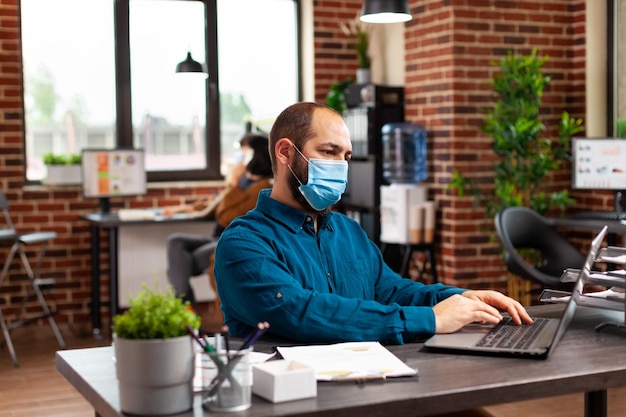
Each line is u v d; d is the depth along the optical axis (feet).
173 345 5.34
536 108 18.81
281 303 7.16
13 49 20.99
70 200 21.83
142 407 5.37
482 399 5.87
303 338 7.18
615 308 7.57
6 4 20.85
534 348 6.71
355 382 6.00
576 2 20.71
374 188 21.29
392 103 21.45
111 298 20.71
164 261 22.30
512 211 17.08
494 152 19.61
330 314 7.18
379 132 21.29
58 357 7.06
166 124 23.32
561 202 19.26
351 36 23.86
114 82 22.71
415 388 5.84
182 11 23.27
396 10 16.25
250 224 7.75
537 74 19.04
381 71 22.99
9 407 14.73
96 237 20.89
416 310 7.35
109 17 22.58
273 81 24.25
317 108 7.84
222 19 23.66
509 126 18.57
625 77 19.69
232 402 5.41
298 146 7.75
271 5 24.11
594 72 20.31
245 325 7.67
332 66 23.81
